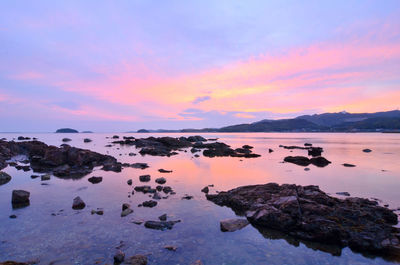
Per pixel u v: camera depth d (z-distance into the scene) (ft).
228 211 63.10
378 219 52.42
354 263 39.34
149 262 38.58
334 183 96.53
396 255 41.32
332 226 47.34
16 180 102.12
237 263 39.04
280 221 51.49
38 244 44.09
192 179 103.81
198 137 482.28
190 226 53.42
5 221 55.16
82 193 80.23
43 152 181.37
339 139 533.55
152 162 162.40
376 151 239.50
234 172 121.70
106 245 44.06
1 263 35.06
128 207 64.28
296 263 39.22
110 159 161.48
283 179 104.53
